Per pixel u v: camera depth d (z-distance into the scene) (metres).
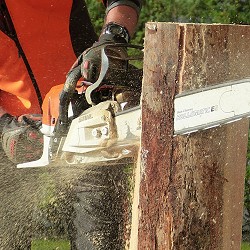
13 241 4.10
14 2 3.86
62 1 3.94
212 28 2.97
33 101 3.93
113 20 3.80
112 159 3.18
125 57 3.32
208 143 3.04
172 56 2.97
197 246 3.08
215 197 3.09
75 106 3.38
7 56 3.90
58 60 3.99
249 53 3.07
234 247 3.20
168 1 7.12
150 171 3.01
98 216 3.68
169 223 3.03
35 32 3.92
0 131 3.80
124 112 3.09
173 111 2.99
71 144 3.28
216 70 3.00
